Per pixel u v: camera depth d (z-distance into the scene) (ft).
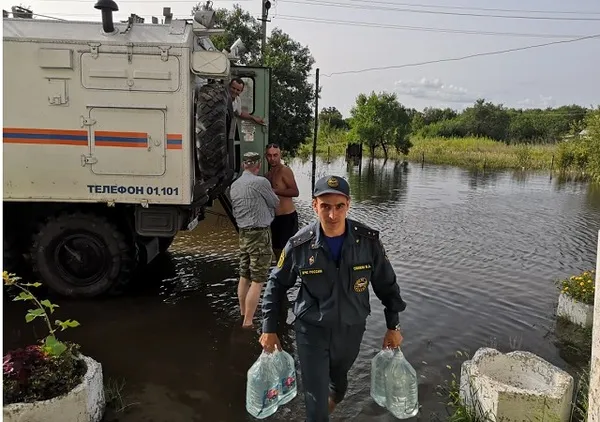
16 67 16.69
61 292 18.25
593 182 69.67
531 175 78.89
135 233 18.66
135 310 17.61
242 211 16.01
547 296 20.01
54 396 10.23
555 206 46.09
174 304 18.28
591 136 71.10
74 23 17.04
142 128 17.17
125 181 17.42
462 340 15.58
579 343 15.52
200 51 17.02
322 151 130.82
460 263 24.59
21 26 16.72
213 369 13.60
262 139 26.76
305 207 42.75
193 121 17.95
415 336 15.78
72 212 17.90
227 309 17.92
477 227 34.53
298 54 63.87
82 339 15.25
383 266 9.71
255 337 15.66
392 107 113.60
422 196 50.55
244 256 16.69
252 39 62.80
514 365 11.94
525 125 180.45
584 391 12.01
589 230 34.63
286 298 19.24
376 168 87.04
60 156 17.21
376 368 11.14
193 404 11.88
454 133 185.06
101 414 11.17
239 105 25.39
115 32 16.84
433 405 11.89
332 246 9.36
